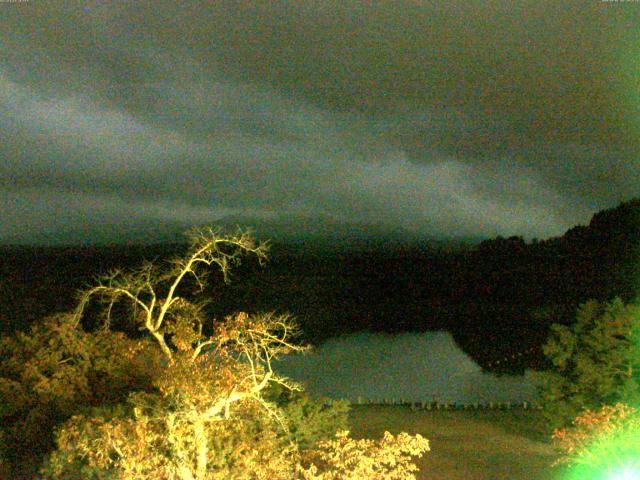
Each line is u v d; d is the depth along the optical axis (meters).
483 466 18.05
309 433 17.14
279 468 13.70
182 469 12.49
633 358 19.09
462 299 72.56
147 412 14.87
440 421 24.02
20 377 19.86
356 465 13.11
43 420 18.23
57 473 14.10
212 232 16.23
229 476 13.20
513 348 46.53
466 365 40.16
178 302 15.68
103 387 19.83
